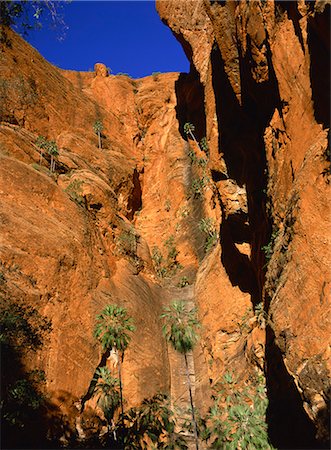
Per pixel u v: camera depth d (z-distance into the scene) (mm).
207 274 38281
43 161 41281
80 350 26281
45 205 32375
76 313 27781
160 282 43562
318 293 12516
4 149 36219
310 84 15547
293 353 12836
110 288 33250
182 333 22594
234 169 28422
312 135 15328
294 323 13297
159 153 65500
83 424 23797
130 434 19719
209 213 47094
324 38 13930
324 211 13125
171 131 65875
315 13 13570
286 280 14664
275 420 17688
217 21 24234
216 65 30391
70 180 40969
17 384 19922
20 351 21844
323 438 10977
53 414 22016
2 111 42969
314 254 13078
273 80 19641
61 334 25531
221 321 31266
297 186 15102
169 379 31234
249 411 18016
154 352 31875
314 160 13992
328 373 11039
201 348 32719
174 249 48688
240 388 24109
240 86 24547
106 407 22469
